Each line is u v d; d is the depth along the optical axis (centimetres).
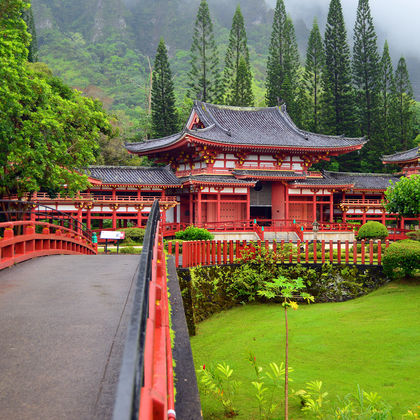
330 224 4922
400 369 1293
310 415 1048
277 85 8494
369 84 8419
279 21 8600
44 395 475
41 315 799
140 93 16912
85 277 1220
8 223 1415
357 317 1867
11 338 667
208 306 2152
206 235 3688
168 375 523
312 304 2297
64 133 2770
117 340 664
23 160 2508
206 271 2206
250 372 1348
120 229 4456
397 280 2386
